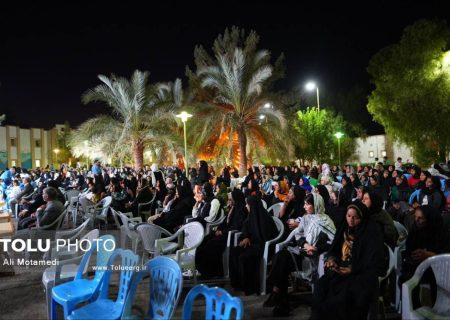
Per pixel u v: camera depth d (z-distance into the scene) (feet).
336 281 14.93
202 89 78.07
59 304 16.20
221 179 48.88
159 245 21.57
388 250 16.15
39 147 188.85
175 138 72.74
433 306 14.28
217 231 23.77
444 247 16.90
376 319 14.15
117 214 29.89
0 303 19.38
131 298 13.37
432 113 85.56
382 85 95.35
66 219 40.73
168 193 37.14
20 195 43.62
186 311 11.10
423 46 87.10
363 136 131.54
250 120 69.26
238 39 74.54
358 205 15.43
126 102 71.41
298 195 24.48
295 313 17.42
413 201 30.91
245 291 19.71
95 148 74.33
